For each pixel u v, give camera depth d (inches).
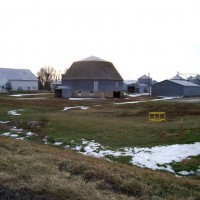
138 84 4694.9
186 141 827.4
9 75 4325.8
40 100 2308.1
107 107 1888.5
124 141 892.6
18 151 595.2
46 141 975.0
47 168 462.3
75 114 1557.6
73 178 432.8
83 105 2111.2
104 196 369.1
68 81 3132.4
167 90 3206.2
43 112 1691.7
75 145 893.8
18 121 1293.1
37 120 1277.1
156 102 1850.4
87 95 3058.6
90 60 3225.9
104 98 2893.7
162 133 932.0
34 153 586.6
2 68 4375.0
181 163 685.9
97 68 3147.1
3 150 579.2
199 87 3307.1
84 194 368.8
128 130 1022.4
